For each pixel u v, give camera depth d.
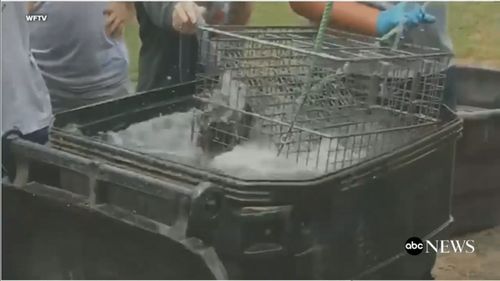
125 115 1.97
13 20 1.84
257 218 1.38
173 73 2.35
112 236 1.52
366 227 1.55
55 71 2.17
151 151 1.73
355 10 2.03
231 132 1.75
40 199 1.61
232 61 1.80
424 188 1.71
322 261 1.47
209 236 1.41
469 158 2.12
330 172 1.45
